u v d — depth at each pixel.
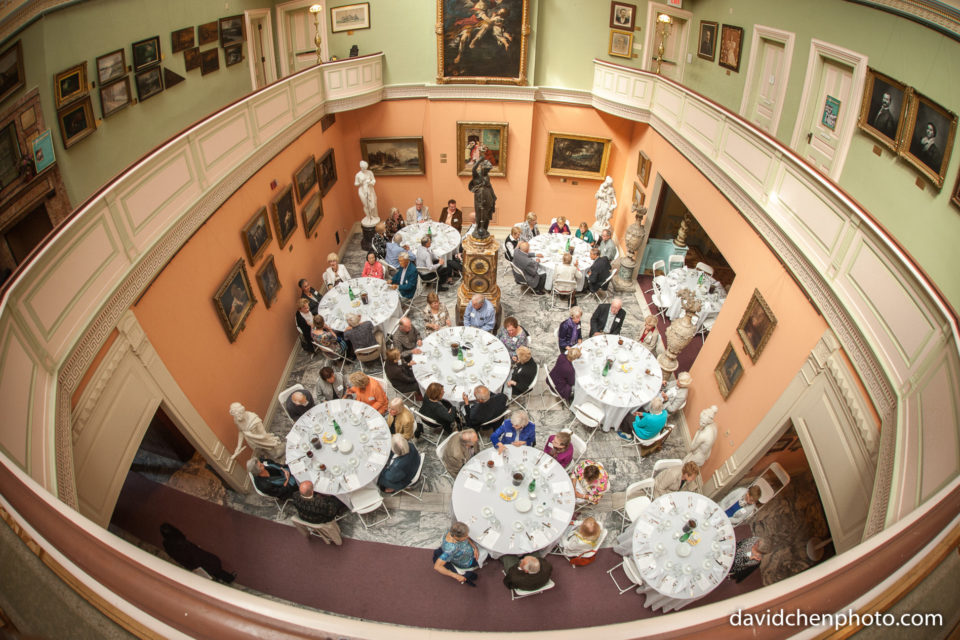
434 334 8.36
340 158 12.00
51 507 2.08
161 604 1.72
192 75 7.96
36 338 3.71
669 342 8.51
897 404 3.81
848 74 6.00
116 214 4.86
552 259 10.76
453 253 11.34
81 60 5.71
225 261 7.10
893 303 4.09
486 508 5.83
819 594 1.76
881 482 3.72
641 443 7.39
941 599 1.74
